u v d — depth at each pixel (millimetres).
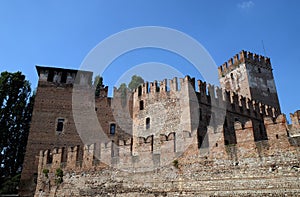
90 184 31391
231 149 25734
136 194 28359
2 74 51688
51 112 45469
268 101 67188
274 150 23812
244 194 23641
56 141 43500
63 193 32719
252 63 70125
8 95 49844
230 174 24906
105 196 29844
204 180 25844
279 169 23047
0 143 45906
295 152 22891
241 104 48562
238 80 69250
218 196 24625
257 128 39781
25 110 51688
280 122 24453
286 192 22094
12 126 48219
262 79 69438
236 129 26391
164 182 27625
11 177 42344
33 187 37906
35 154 41688
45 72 48594
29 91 53875
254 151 24641
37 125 43906
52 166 35562
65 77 49250
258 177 23656
